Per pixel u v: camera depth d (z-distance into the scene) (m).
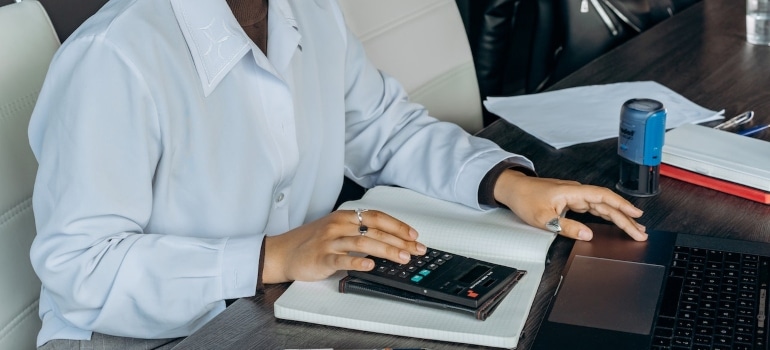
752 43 2.01
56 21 1.74
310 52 1.48
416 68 2.00
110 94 1.16
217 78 1.26
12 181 1.33
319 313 1.04
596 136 1.57
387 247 1.10
